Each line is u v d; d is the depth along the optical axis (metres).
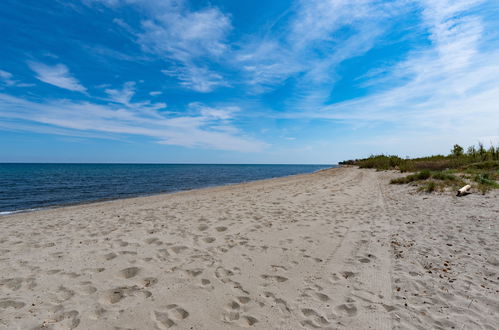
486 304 2.56
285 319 2.47
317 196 10.02
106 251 4.28
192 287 3.08
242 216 6.77
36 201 11.72
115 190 16.28
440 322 2.34
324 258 3.88
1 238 5.11
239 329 2.34
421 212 6.38
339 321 2.41
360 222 5.85
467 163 15.30
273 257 3.97
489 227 4.82
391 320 2.39
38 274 3.42
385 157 28.70
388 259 3.73
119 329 2.33
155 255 4.10
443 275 3.18
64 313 2.56
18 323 2.39
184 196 11.66
